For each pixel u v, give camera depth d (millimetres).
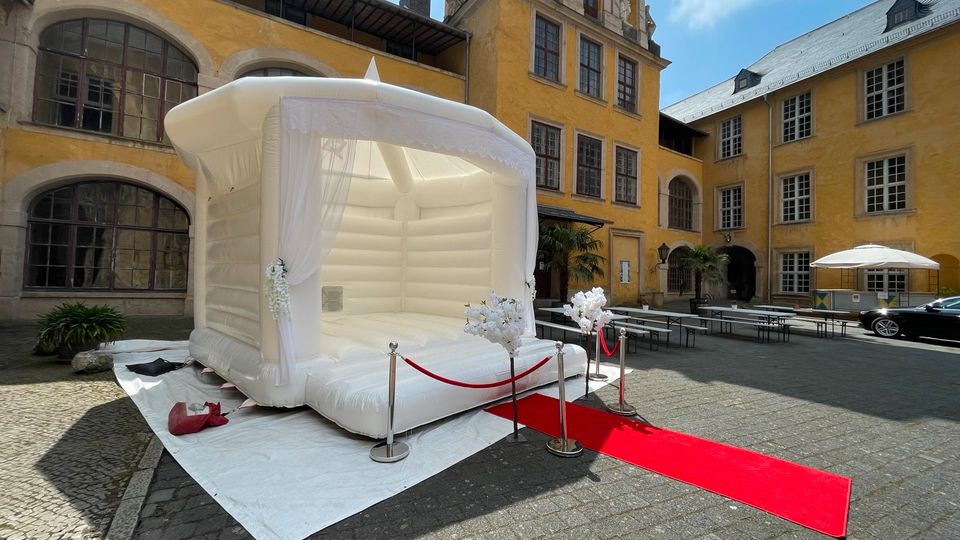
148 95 10516
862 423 4117
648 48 18141
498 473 2947
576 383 5363
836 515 2479
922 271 14492
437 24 13781
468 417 4008
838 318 14969
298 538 2180
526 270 5969
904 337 10461
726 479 2898
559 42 15430
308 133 3740
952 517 2521
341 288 6473
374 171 7070
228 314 4762
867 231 15930
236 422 3688
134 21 10164
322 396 3607
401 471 2914
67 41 9750
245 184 4566
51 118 9555
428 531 2273
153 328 8656
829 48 18625
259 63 11625
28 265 9273
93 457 3025
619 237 17031
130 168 9938
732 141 20906
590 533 2285
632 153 17656
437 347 4781
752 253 19906
